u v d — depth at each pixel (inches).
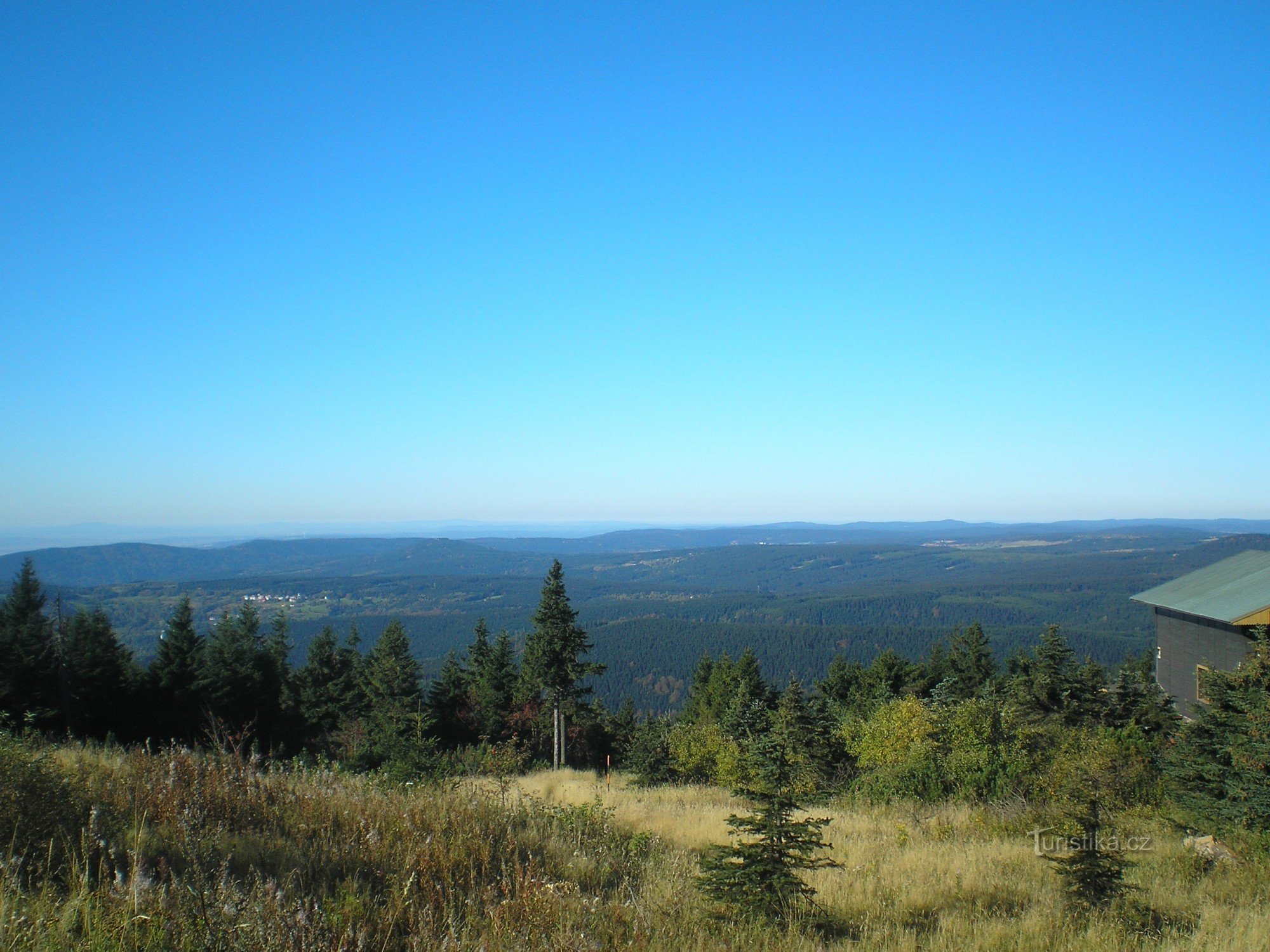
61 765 319.6
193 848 222.1
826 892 324.5
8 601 1476.4
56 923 175.2
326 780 378.9
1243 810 474.0
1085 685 850.1
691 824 521.3
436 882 245.1
